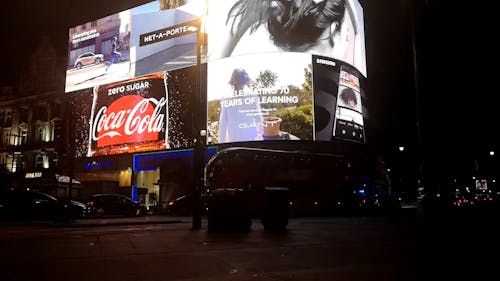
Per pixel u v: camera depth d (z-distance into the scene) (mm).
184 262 7355
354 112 44156
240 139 41094
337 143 41594
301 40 41750
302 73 41094
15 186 53781
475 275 6168
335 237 11828
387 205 42906
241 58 42375
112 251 8844
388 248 9195
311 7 42719
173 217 30609
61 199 22094
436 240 10742
